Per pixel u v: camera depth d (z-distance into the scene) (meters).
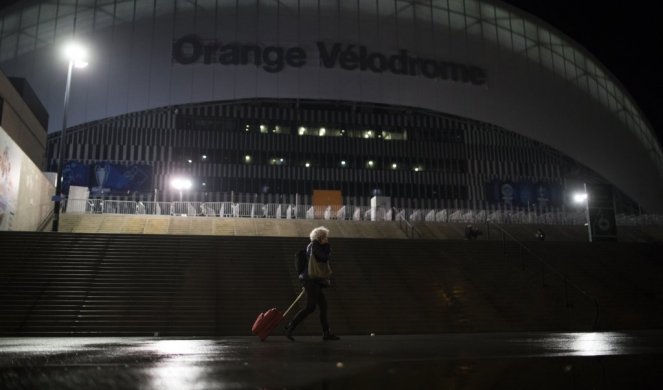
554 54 76.06
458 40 71.38
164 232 29.06
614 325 16.42
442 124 71.44
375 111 70.38
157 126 62.91
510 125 70.69
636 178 74.69
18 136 28.06
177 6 65.44
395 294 17.03
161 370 3.42
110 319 13.72
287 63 65.31
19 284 15.09
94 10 63.50
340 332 14.21
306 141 67.44
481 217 43.06
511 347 5.71
